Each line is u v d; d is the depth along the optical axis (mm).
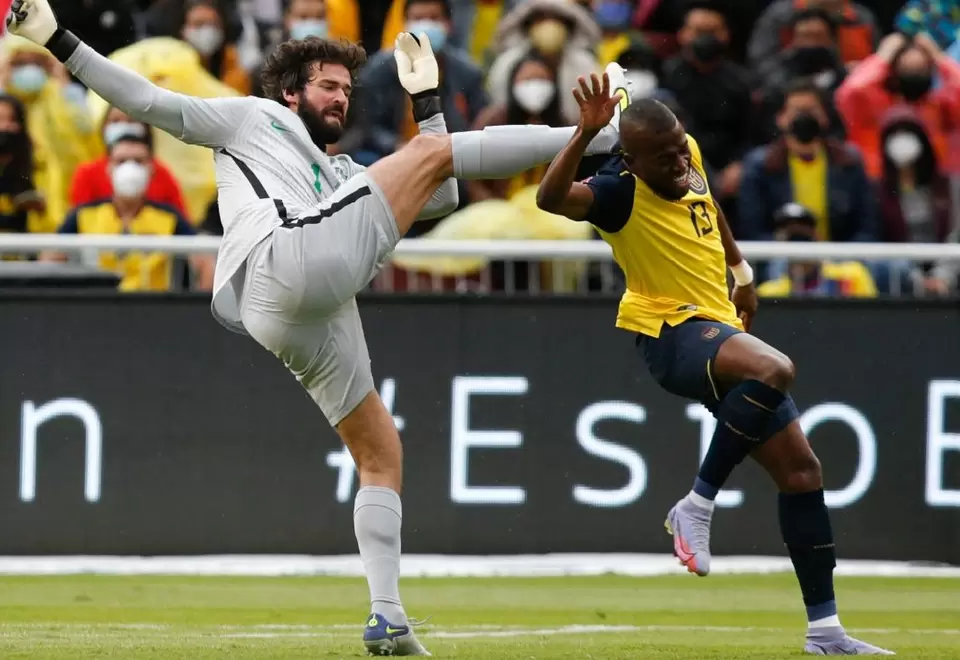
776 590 25812
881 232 33219
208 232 33344
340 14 36875
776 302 28422
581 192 17641
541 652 17312
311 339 16859
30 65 33094
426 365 28406
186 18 35375
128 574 27000
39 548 28250
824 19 36344
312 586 25906
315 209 16625
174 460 28422
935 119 35969
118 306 28422
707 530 16969
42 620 21844
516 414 28438
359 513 16969
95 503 28344
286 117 17516
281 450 28453
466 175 17297
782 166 32406
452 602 24359
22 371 28281
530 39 33219
